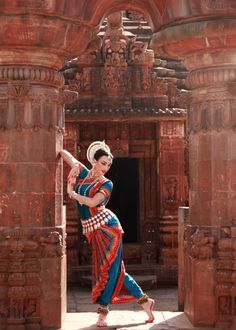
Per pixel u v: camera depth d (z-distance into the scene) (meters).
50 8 6.77
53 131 7.39
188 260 7.58
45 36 6.97
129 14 17.84
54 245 7.26
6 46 7.05
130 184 16.97
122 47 15.29
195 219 7.49
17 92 7.15
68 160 7.40
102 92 15.25
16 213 7.24
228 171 7.23
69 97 7.63
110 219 7.07
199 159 7.41
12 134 7.24
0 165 7.27
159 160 15.30
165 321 7.50
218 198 7.25
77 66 15.67
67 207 14.96
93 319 7.75
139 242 15.77
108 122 15.41
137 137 15.70
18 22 6.79
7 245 7.20
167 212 15.22
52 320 7.25
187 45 7.19
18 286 7.16
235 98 7.25
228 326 7.17
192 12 6.95
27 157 7.25
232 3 6.82
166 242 15.17
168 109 15.09
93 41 7.78
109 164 7.06
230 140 7.25
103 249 7.04
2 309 7.20
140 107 15.26
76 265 15.00
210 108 7.31
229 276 7.15
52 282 7.26
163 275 14.98
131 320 7.62
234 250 7.13
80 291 14.09
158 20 7.39
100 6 7.18
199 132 7.42
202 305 7.22
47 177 7.33
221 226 7.23
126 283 7.26
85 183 7.06
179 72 16.09
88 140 15.56
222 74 7.20
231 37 6.93
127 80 15.27
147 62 15.29
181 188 15.27
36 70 7.22
